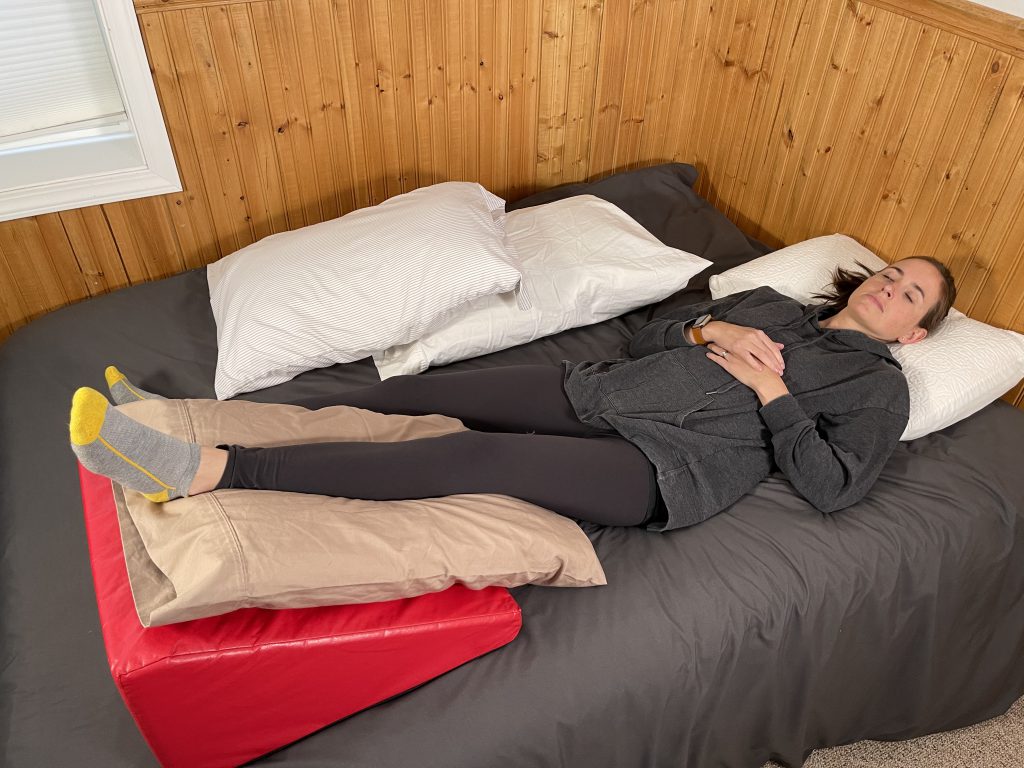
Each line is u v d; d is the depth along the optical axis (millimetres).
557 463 1399
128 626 1086
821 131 2123
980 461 1607
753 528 1468
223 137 1954
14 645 1241
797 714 1499
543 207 2090
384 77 2045
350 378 1760
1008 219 1718
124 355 1768
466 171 2342
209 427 1394
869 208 2049
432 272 1724
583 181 2562
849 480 1461
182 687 1056
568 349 1892
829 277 1913
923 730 1704
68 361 1752
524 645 1271
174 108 1859
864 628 1471
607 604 1324
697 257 1951
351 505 1249
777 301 1760
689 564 1396
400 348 1806
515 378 1612
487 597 1248
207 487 1245
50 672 1203
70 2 1860
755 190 2420
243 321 1691
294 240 1813
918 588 1474
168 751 1110
